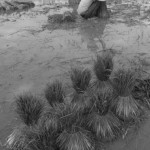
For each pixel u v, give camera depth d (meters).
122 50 2.66
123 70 1.79
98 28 3.38
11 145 1.58
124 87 1.71
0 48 2.86
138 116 1.77
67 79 2.20
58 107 1.59
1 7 4.70
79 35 3.15
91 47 2.78
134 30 3.22
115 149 1.57
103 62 1.88
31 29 3.46
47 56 2.62
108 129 1.62
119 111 1.73
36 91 2.07
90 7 3.75
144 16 3.82
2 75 2.33
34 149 1.47
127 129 1.68
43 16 4.13
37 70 2.38
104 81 1.88
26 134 1.55
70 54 2.64
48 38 3.09
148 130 1.68
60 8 4.65
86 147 1.54
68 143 1.52
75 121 1.51
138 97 1.91
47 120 1.55
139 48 2.69
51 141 1.48
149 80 2.04
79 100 1.75
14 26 3.63
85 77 1.75
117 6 4.60
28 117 1.52
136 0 5.03
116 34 3.11
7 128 1.74
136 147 1.57
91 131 1.64
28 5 4.89
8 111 1.89
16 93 2.07
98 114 1.63
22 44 2.94
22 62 2.53
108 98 1.63
